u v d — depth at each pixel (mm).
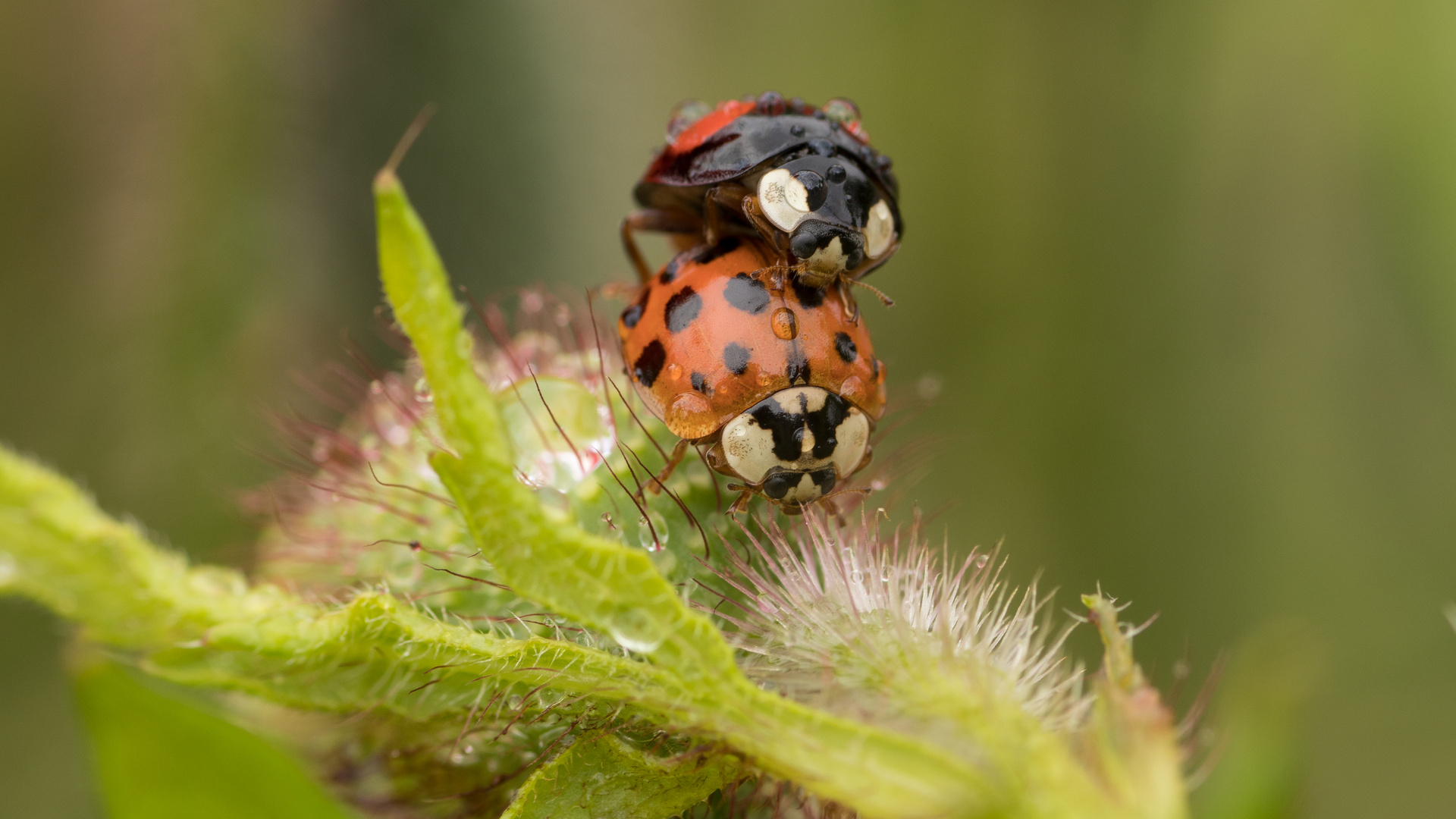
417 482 86
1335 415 162
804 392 84
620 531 85
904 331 172
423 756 86
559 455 85
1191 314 167
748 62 166
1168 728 81
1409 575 155
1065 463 160
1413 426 159
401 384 90
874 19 182
